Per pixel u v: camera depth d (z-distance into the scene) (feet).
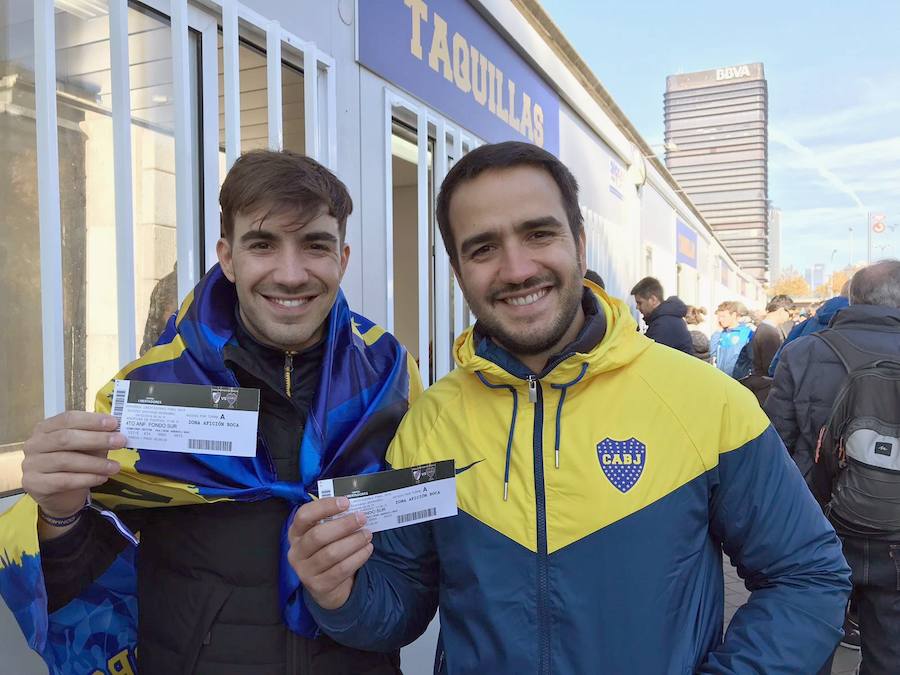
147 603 4.10
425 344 10.39
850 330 7.57
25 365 5.96
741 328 21.50
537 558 3.42
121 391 3.53
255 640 3.88
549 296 3.66
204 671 3.88
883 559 6.69
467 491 3.62
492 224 3.61
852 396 6.86
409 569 3.97
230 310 4.34
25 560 3.64
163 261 7.16
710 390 3.61
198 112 7.03
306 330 4.07
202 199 7.06
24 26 5.71
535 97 16.72
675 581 3.34
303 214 3.88
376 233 9.54
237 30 6.84
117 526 3.83
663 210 36.73
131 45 6.61
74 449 3.36
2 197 5.80
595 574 3.34
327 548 3.25
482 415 3.78
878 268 7.73
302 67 8.34
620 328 3.67
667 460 3.46
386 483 3.40
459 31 12.24
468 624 3.52
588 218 20.88
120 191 5.90
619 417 3.57
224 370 4.01
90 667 4.17
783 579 3.46
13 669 4.89
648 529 3.36
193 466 3.96
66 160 6.37
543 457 3.53
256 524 3.99
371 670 4.17
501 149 3.72
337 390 4.28
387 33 9.75
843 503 6.79
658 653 3.26
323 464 4.10
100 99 6.59
